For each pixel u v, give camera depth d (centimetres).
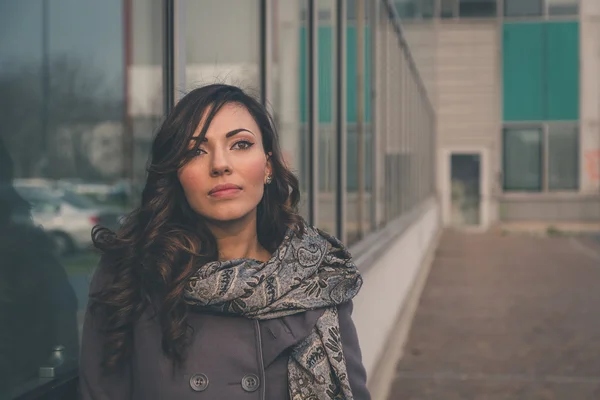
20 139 202
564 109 2755
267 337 186
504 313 1128
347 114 676
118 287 184
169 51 288
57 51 216
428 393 701
